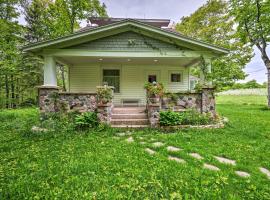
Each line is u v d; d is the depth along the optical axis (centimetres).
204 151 459
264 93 2755
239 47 1563
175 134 627
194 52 890
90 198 256
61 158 409
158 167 359
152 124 725
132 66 1167
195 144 518
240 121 898
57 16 1780
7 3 1257
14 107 1808
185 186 289
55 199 254
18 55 1378
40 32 1925
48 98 752
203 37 1848
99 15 1889
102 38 862
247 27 1495
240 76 1483
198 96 811
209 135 616
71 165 367
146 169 350
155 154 436
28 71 1817
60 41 814
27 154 440
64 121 713
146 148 495
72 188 283
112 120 764
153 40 878
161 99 800
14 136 618
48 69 838
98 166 363
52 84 847
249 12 1424
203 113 790
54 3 1772
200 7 2083
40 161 393
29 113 1198
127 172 335
